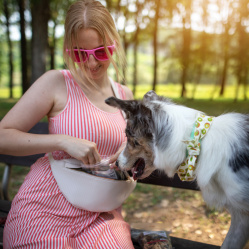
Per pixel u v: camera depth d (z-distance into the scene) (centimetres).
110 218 203
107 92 227
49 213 188
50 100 202
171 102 219
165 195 445
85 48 199
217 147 185
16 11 1720
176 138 189
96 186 183
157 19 1945
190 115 197
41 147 184
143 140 200
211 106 1184
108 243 184
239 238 193
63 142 183
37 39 1088
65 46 205
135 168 206
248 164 182
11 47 2106
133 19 2012
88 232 190
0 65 2797
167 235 222
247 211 187
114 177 194
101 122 203
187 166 189
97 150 202
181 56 2128
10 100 1823
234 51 1969
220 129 189
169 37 2369
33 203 188
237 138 187
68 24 198
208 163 185
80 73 215
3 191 325
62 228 187
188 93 2331
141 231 235
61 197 193
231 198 186
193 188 251
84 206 188
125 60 234
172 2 1916
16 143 185
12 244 181
